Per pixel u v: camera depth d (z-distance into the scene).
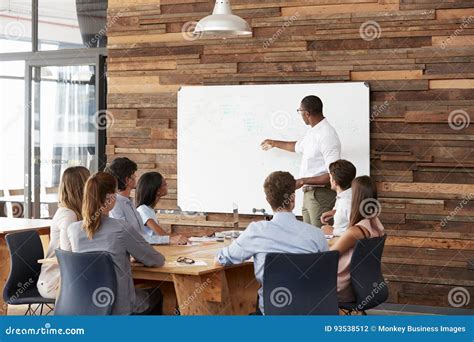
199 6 7.94
